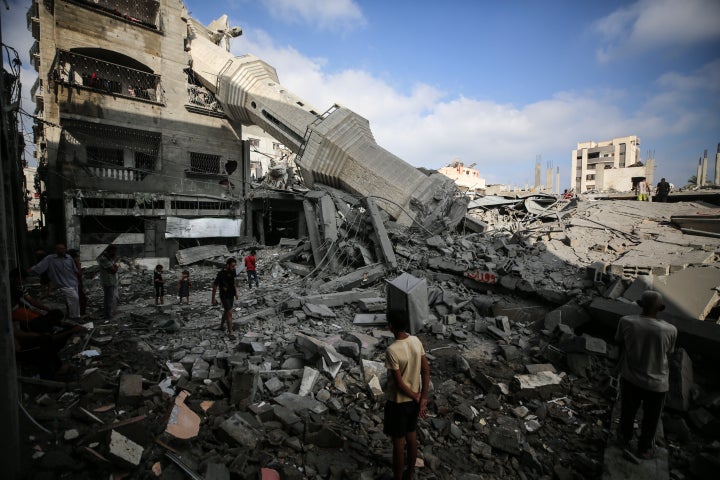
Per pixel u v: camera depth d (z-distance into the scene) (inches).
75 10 710.5
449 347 295.3
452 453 170.1
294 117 879.7
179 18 847.1
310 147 852.6
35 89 901.2
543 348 273.4
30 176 1357.0
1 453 121.0
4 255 121.2
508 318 351.3
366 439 173.9
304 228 1003.3
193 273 685.3
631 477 147.6
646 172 1151.6
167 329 315.6
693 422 186.9
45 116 687.7
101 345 268.5
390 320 141.2
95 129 740.0
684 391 197.3
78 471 137.5
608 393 216.2
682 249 414.0
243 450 154.9
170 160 828.6
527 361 266.2
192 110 871.1
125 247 717.3
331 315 362.3
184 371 230.1
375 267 499.5
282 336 307.6
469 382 235.0
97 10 732.0
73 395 190.9
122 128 761.6
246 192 938.7
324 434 167.0
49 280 323.0
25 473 132.6
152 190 784.9
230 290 311.4
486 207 848.9
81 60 743.7
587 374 238.5
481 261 486.0
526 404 209.8
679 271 327.0
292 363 249.1
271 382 215.0
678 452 170.4
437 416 198.4
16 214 575.8
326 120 861.2
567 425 192.7
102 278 346.9
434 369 255.0
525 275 403.9
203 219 816.3
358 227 607.5
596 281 347.9
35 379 189.5
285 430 176.6
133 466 139.0
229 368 231.5
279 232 1077.1
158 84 815.1
